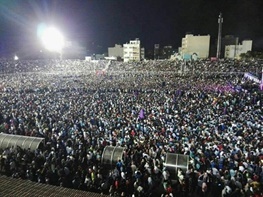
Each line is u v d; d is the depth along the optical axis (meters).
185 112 26.38
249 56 102.62
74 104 31.17
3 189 5.35
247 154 14.73
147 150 15.95
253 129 19.70
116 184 12.68
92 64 94.25
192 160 14.23
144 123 21.86
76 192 5.39
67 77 68.38
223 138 17.77
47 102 32.69
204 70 70.25
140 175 13.12
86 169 14.86
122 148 15.66
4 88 46.78
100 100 33.62
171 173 14.02
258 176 12.62
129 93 41.19
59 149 16.39
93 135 18.95
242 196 11.80
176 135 18.56
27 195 5.17
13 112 25.48
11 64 91.69
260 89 39.25
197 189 13.23
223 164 14.18
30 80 60.44
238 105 29.08
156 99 34.12
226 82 48.47
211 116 24.41
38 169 13.88
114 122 22.20
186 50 120.00
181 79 56.44
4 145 17.03
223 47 131.25
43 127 20.66
